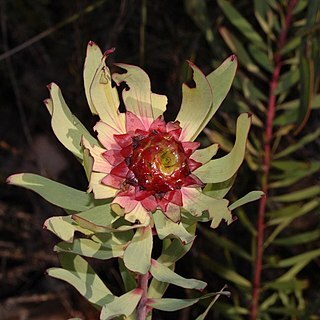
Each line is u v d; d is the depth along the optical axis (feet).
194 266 2.33
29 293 2.63
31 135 2.73
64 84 2.57
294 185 2.33
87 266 1.11
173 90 2.31
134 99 1.06
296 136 2.31
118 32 2.24
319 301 1.90
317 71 1.72
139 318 1.08
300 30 1.75
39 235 2.61
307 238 1.85
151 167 1.01
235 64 1.07
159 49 2.34
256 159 1.85
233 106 1.90
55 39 2.50
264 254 2.35
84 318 2.57
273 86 1.84
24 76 2.65
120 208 1.00
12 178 1.03
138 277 1.08
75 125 1.05
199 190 1.03
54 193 1.04
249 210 2.31
